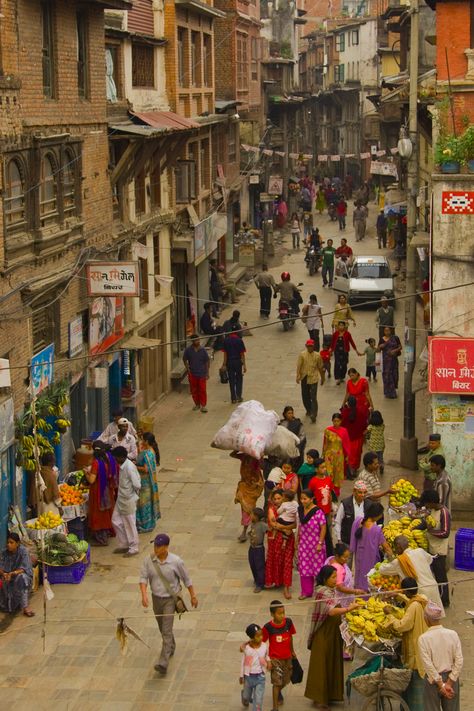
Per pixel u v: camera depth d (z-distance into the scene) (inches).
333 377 1218.0
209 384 1227.2
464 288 780.0
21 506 729.6
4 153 708.0
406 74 1552.7
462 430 787.4
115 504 751.7
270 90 2620.6
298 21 3272.6
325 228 2460.6
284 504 673.6
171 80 1289.4
